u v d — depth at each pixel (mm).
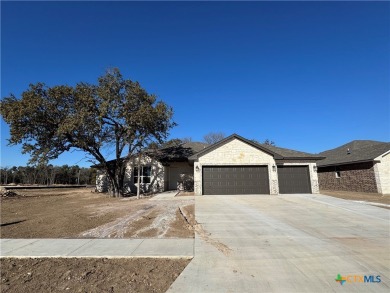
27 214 12594
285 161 19906
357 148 28234
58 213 12602
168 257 6164
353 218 10547
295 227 9117
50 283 4855
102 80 19531
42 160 19078
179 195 19234
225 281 4898
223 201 15250
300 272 5297
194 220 10195
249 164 19375
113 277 5102
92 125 19188
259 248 6816
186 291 4527
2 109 17797
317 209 12523
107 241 7488
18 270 5492
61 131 17969
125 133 20547
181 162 25641
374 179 21219
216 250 6648
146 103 19547
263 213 11594
